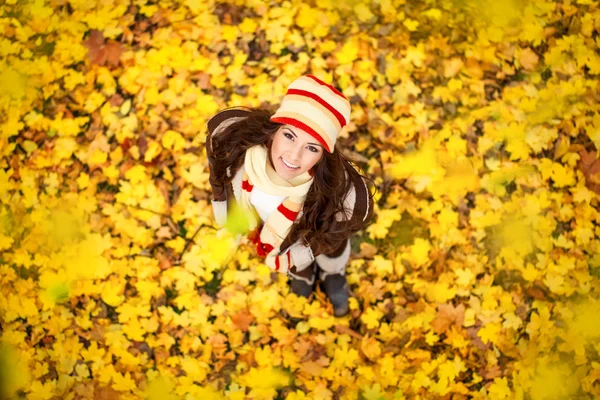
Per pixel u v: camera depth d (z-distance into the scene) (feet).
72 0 11.44
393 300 10.30
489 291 10.36
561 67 11.43
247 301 10.22
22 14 11.37
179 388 9.86
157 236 10.37
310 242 7.52
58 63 11.10
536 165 10.88
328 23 11.44
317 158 6.23
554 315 10.32
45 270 10.22
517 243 10.55
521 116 11.10
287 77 11.11
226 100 10.96
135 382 9.86
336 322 10.20
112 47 11.19
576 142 11.04
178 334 10.06
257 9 11.46
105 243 10.32
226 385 9.91
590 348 10.19
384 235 10.51
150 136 10.75
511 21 11.60
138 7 11.43
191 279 10.24
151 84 11.00
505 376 10.05
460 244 10.52
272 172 6.66
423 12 11.58
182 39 11.26
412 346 10.12
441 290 10.34
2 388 9.70
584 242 10.62
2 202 10.46
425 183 10.71
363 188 7.07
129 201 10.48
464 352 10.12
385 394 9.92
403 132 10.91
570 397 9.98
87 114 10.85
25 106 10.87
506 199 10.71
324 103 5.97
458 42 11.44
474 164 10.82
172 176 10.60
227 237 10.36
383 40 11.39
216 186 7.50
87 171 10.59
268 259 8.16
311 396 9.89
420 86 11.16
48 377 9.85
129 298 10.15
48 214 10.42
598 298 10.41
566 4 11.68
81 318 10.06
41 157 10.64
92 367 9.91
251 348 10.05
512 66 11.38
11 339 9.96
